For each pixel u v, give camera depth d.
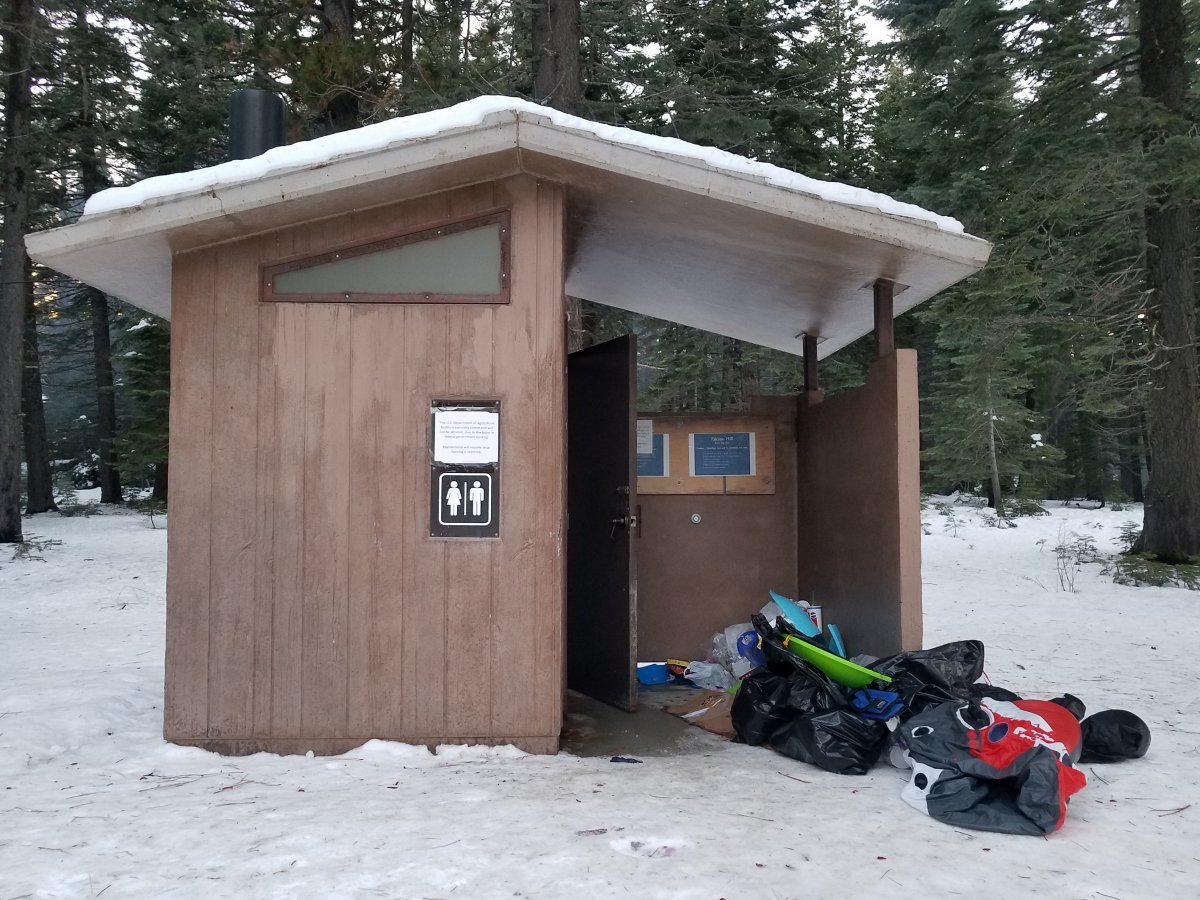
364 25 12.08
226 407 4.32
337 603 4.30
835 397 5.82
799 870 2.90
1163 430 13.56
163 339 25.08
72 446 38.38
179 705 4.28
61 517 24.12
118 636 8.59
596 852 3.01
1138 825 3.42
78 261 4.39
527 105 4.05
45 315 26.27
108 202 4.01
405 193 4.34
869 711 4.37
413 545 4.33
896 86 22.45
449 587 4.33
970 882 2.85
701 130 13.71
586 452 5.99
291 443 4.32
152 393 24.98
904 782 3.96
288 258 4.36
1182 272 13.43
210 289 4.34
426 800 3.55
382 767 4.03
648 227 5.03
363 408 4.35
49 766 4.08
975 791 3.44
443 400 4.36
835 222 4.18
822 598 6.02
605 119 13.59
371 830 3.19
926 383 28.61
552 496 4.38
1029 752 3.46
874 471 5.11
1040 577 13.21
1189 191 12.59
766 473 6.68
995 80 13.84
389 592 4.31
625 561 5.51
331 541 4.31
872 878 2.86
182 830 3.21
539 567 4.36
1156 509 13.64
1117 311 14.03
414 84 11.23
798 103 15.34
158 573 13.98
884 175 19.53
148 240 4.14
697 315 7.22
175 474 4.29
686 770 4.13
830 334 6.90
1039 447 24.70
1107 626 9.16
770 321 6.77
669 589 6.60
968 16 13.46
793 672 4.72
